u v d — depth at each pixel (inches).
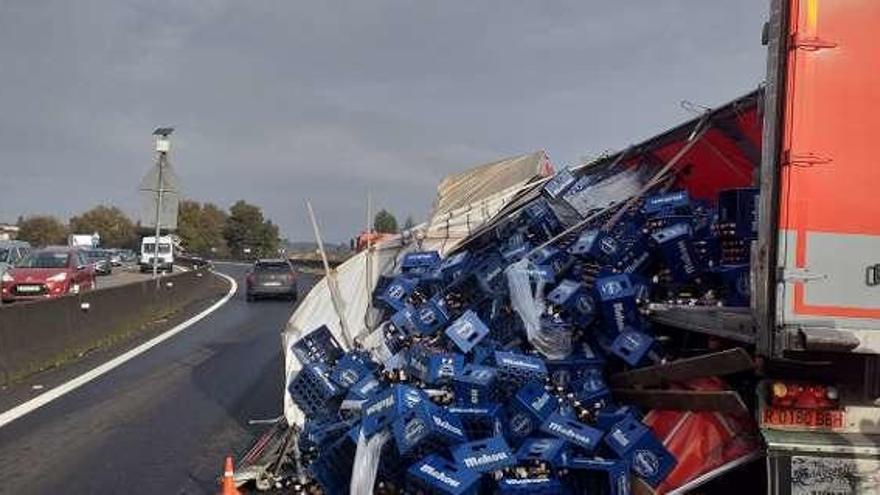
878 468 164.1
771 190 163.0
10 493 272.4
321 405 274.7
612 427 212.7
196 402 426.6
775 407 171.2
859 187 159.8
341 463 235.0
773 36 165.6
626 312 247.6
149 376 511.8
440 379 233.1
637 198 313.9
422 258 345.4
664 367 208.7
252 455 294.8
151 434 355.3
